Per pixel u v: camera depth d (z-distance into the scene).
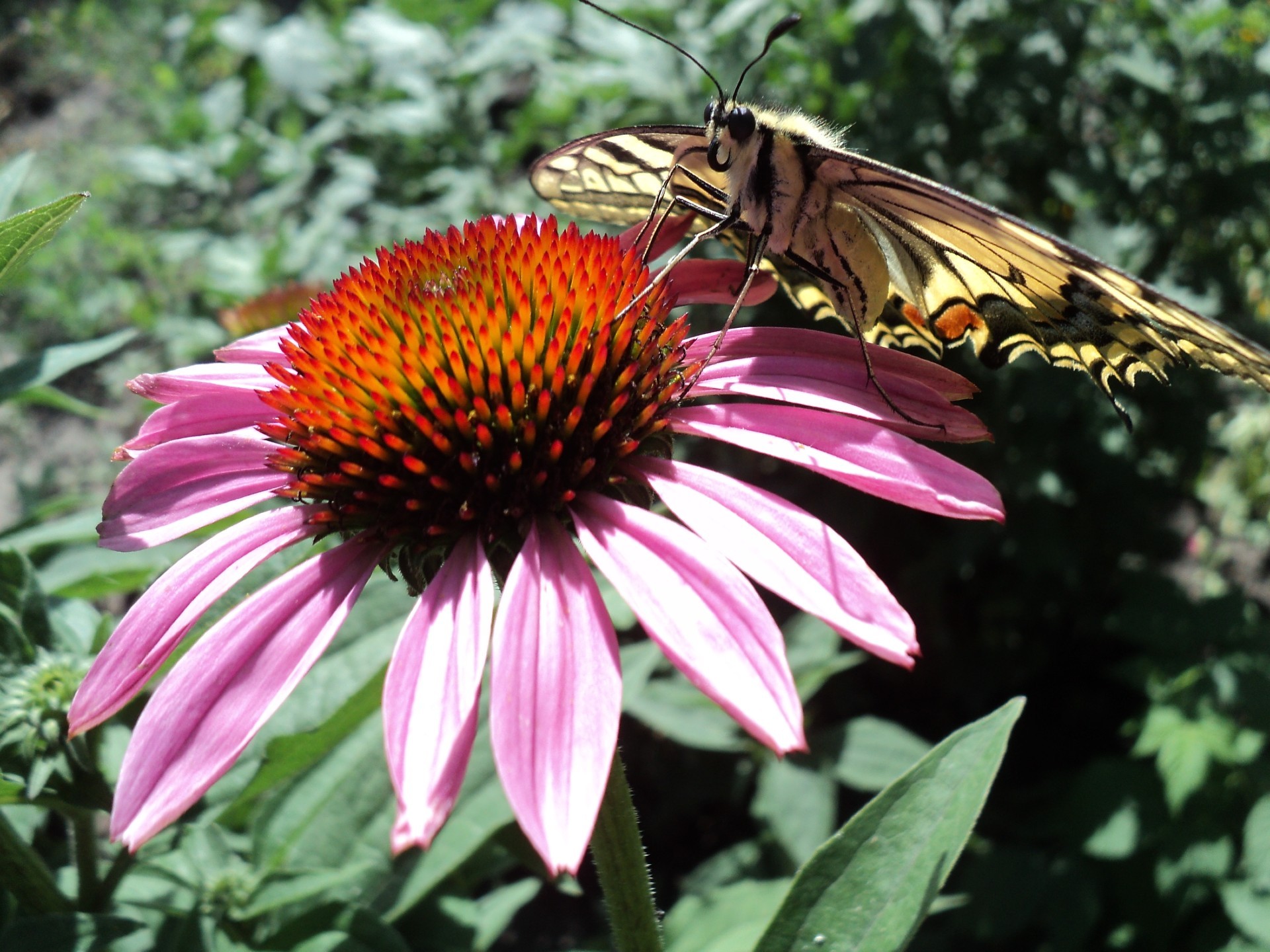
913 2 0.24
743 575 0.12
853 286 0.14
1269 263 0.29
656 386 0.13
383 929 0.14
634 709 0.21
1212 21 0.24
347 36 0.33
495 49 0.30
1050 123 0.25
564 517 0.12
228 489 0.13
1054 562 0.25
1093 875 0.22
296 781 0.16
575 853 0.10
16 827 0.15
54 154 0.45
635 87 0.25
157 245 0.33
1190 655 0.23
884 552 0.27
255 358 0.15
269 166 0.32
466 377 0.12
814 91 0.25
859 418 0.13
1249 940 0.21
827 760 0.21
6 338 0.38
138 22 0.45
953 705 0.27
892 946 0.11
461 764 0.10
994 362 0.14
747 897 0.18
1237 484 0.32
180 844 0.15
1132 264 0.26
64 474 0.34
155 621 0.12
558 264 0.13
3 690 0.13
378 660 0.16
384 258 0.14
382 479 0.12
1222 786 0.21
